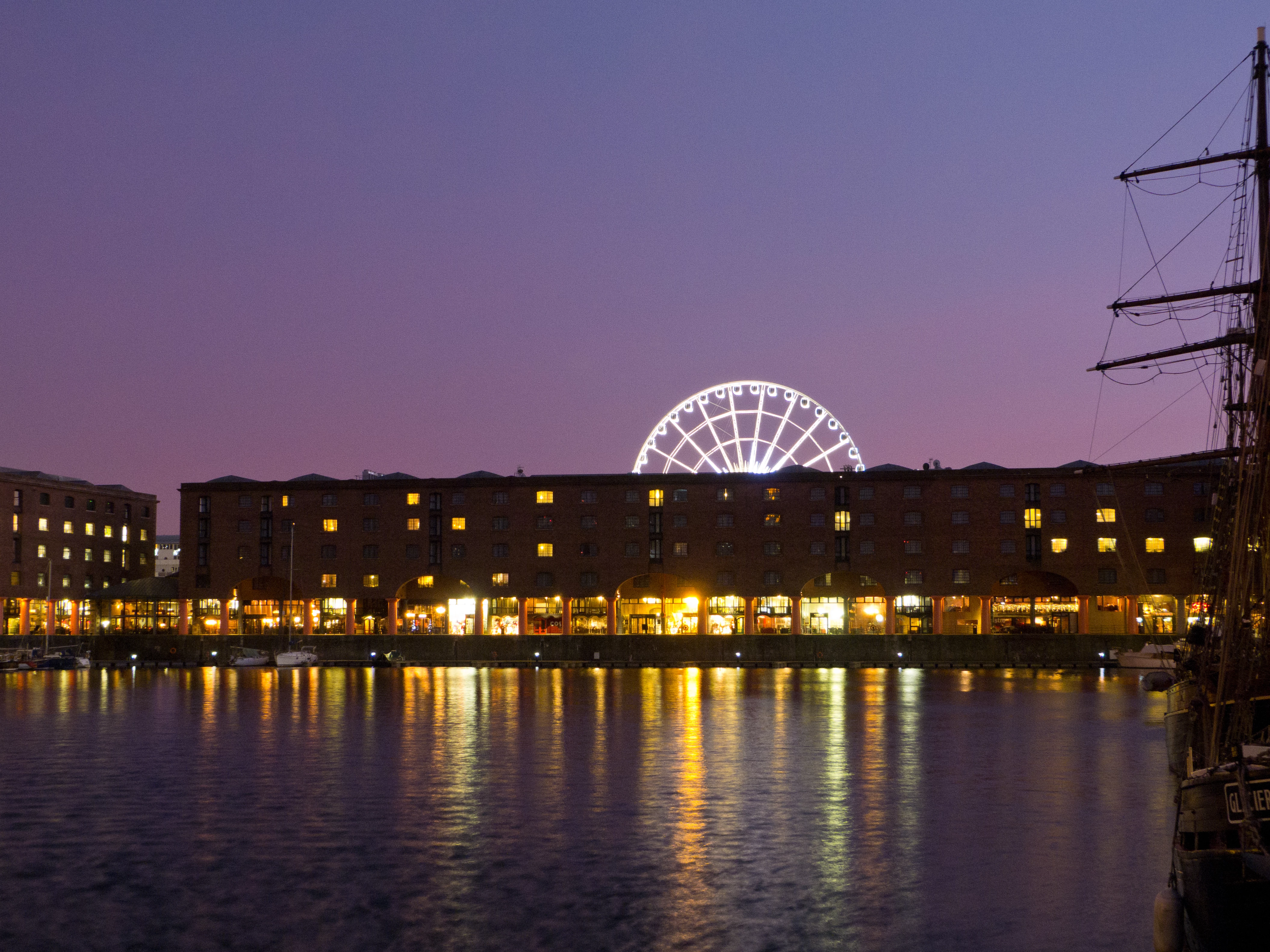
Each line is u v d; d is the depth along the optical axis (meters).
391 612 168.75
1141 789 47.19
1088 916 29.11
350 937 27.80
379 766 53.97
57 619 188.25
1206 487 156.50
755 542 163.38
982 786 47.88
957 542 160.50
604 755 57.59
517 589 165.75
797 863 34.28
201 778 50.41
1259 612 36.53
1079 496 159.12
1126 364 70.50
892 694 102.56
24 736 68.12
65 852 36.03
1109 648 154.38
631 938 27.62
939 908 29.81
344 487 170.00
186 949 27.03
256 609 172.00
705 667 154.25
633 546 164.88
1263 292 36.56
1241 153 58.25
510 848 36.34
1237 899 23.25
